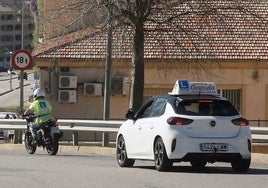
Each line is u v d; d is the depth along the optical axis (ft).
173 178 100.68
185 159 106.93
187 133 107.24
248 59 229.25
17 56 192.34
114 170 114.42
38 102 156.97
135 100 174.60
